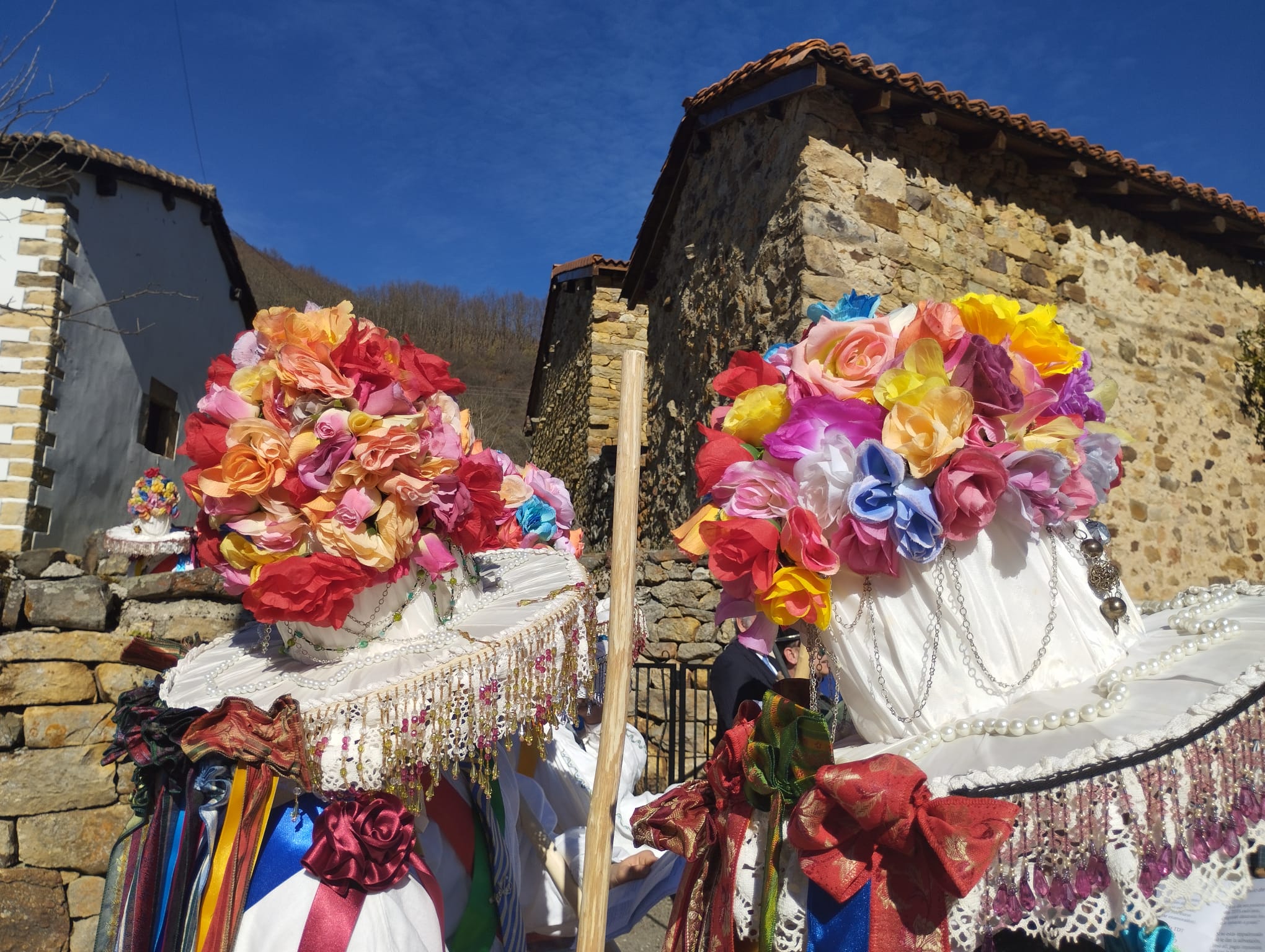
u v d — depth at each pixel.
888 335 1.55
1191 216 8.97
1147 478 8.46
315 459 1.69
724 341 8.56
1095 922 1.16
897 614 1.48
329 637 1.78
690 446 9.46
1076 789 1.18
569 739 2.61
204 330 15.54
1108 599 1.50
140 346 12.85
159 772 1.65
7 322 10.45
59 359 10.75
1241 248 9.62
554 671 1.69
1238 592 1.64
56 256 10.70
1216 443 8.98
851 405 1.48
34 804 3.74
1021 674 1.43
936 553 1.41
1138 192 8.52
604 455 13.31
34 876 3.70
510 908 2.02
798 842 1.31
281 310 1.84
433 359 1.90
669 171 10.07
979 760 1.28
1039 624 1.45
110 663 3.93
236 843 1.55
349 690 1.56
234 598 4.14
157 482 8.92
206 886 1.56
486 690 1.56
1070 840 1.17
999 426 1.47
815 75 6.84
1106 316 8.54
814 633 1.60
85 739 3.85
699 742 6.54
